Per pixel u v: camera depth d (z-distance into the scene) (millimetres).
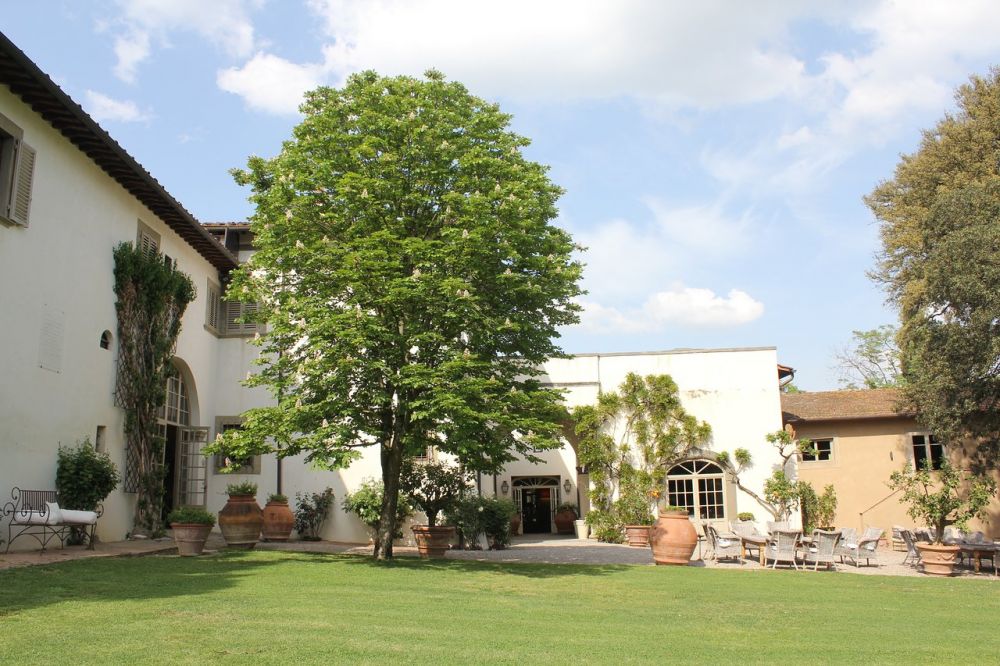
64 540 13930
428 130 14203
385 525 15141
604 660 6512
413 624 7777
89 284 15328
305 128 14578
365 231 14141
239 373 22094
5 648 5863
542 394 14570
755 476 23500
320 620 7660
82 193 15070
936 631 9234
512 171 14352
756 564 17812
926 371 21953
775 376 23938
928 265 21266
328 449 13391
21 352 13070
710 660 6785
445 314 13141
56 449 14039
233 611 7914
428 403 12812
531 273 14367
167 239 19000
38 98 13023
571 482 28938
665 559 16484
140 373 17047
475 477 21938
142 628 6797
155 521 17219
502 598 10352
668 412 23859
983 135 28344
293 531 20750
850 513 25406
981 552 17266
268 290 14875
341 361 12742
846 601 11711
